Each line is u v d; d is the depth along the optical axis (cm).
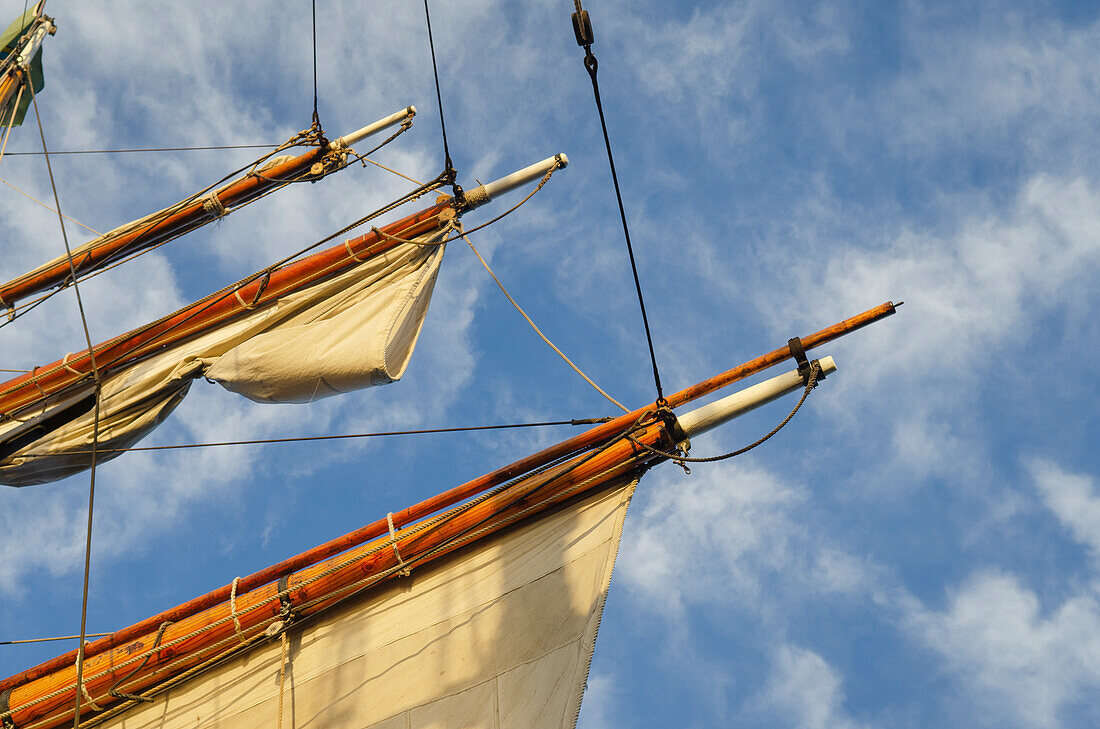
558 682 1255
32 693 1388
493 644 1321
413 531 1420
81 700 1380
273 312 1560
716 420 1391
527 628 1318
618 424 1423
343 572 1414
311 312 1557
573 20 1210
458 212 1677
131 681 1391
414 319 1583
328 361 1474
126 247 1764
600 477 1400
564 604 1321
